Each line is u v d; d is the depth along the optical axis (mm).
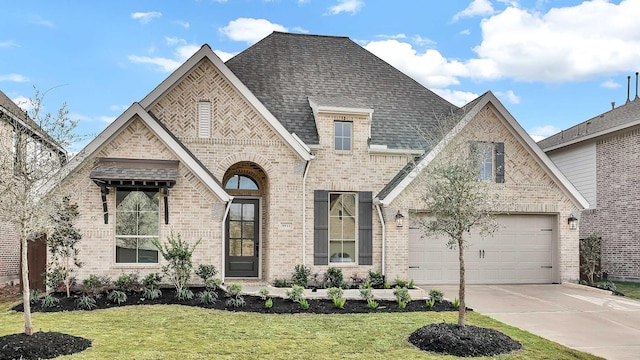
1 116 11219
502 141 18188
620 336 11242
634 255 21500
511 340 10141
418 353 9344
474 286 17797
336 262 17750
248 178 18141
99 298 13469
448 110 20812
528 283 18594
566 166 26344
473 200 10406
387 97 20734
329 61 21641
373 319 11984
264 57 20953
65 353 8742
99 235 14750
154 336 10055
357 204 18000
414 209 17531
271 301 13250
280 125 16766
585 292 16906
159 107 16344
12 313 12227
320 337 10289
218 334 10344
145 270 14953
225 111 16672
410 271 17703
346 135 18328
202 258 15289
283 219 16906
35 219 9445
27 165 9375
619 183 22438
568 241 18625
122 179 14297
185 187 15289
